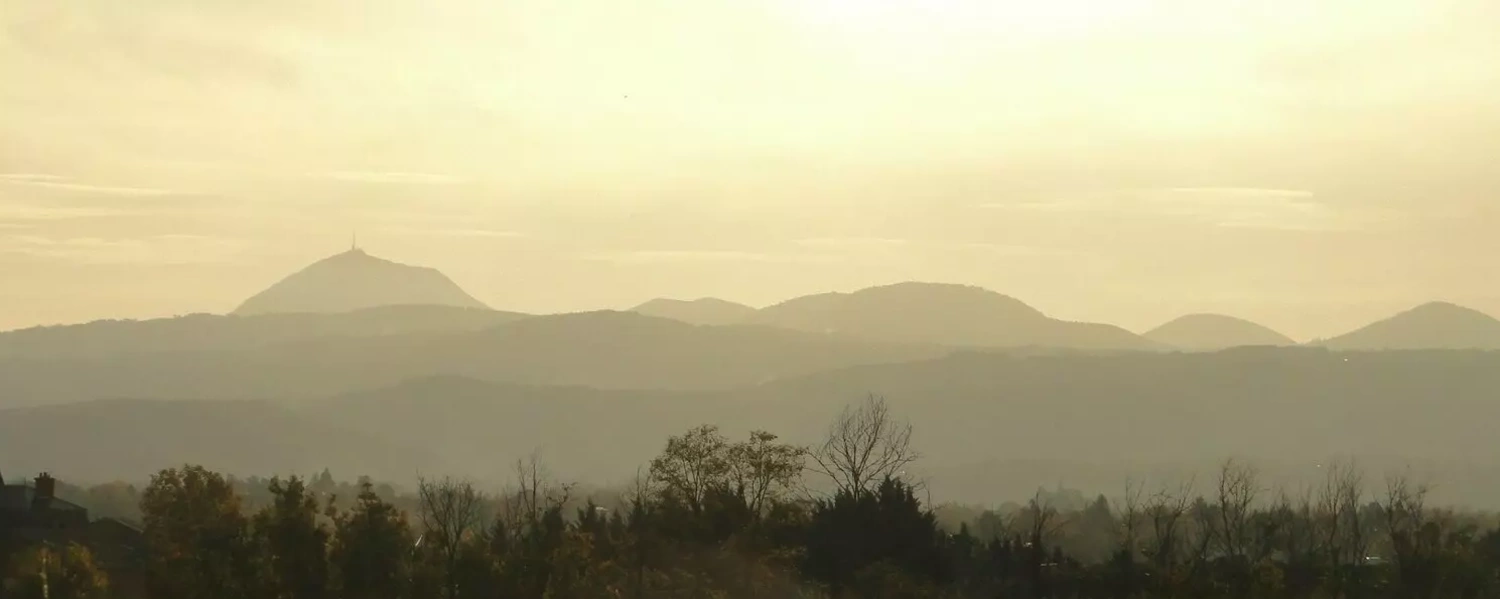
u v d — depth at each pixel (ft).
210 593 237.25
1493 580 313.94
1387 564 333.62
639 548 269.64
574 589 247.29
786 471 303.27
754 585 273.54
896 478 339.57
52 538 326.03
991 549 332.39
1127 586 304.09
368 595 239.50
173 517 279.90
